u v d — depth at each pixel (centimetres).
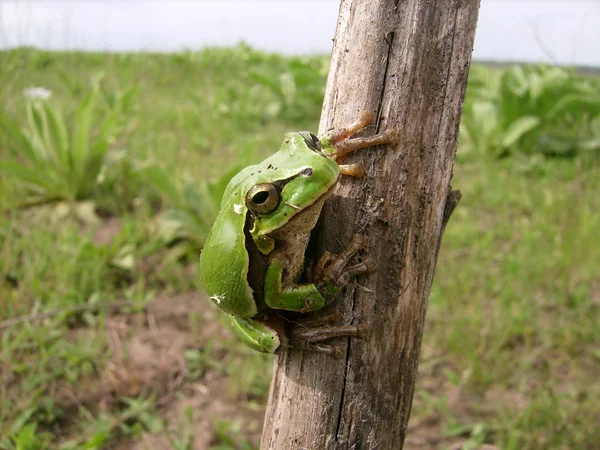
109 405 28
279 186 16
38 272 35
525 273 39
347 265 16
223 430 27
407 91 16
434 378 31
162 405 28
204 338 33
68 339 32
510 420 27
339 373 17
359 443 17
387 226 16
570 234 43
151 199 48
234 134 68
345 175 16
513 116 65
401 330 17
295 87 80
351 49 16
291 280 17
